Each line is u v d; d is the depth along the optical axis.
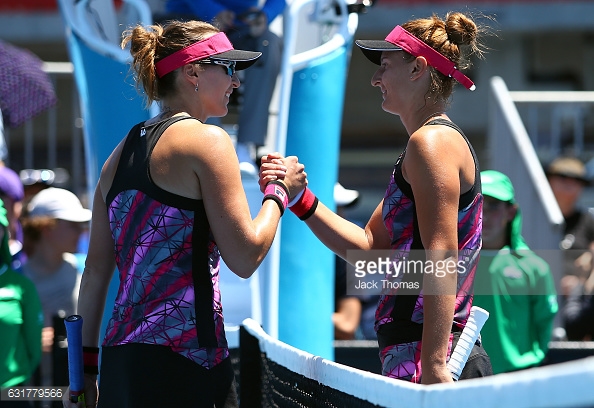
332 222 11.17
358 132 56.47
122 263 9.77
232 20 16.25
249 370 12.92
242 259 9.43
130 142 9.85
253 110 16.73
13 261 20.28
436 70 10.05
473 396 6.48
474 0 52.47
